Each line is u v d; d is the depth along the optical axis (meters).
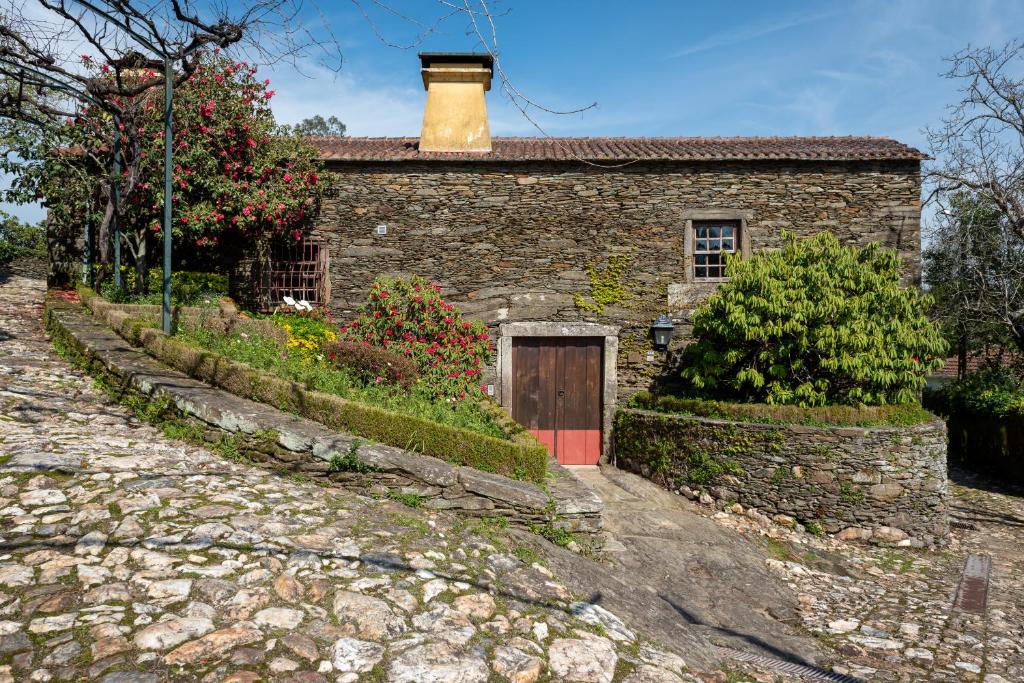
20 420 5.86
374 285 10.23
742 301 9.32
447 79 11.80
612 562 6.31
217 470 5.45
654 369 10.72
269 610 3.56
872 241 10.01
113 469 4.96
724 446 8.86
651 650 4.34
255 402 6.49
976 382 14.70
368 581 4.04
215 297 10.09
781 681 4.48
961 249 13.21
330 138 12.70
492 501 5.89
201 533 4.18
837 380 9.65
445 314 10.00
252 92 10.68
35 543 3.81
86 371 7.60
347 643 3.40
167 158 7.86
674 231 10.74
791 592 6.75
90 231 10.92
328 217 10.86
